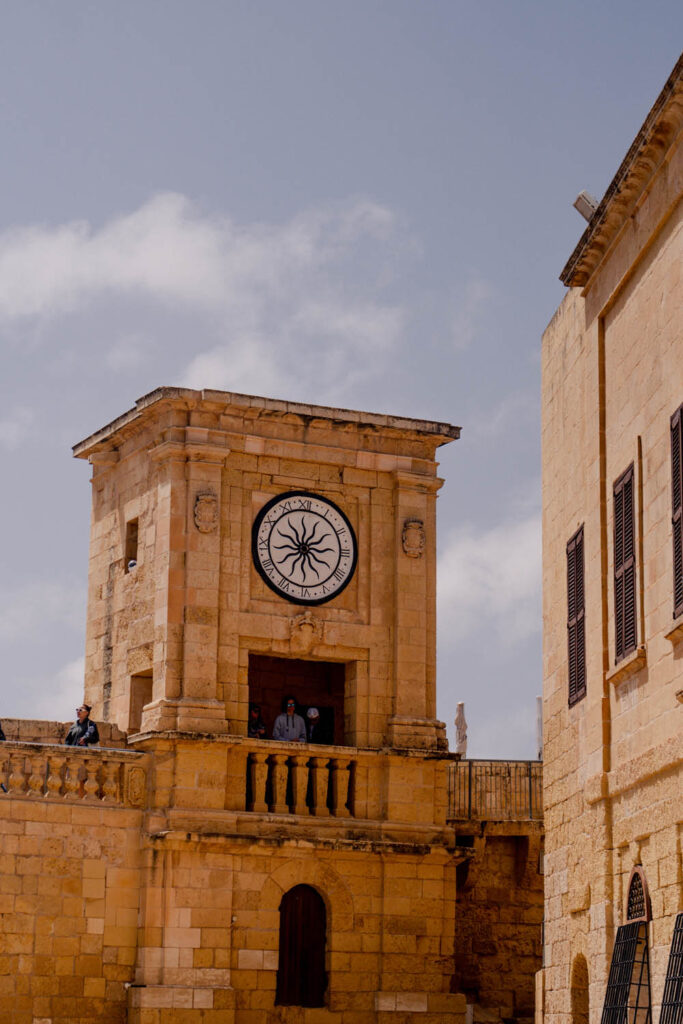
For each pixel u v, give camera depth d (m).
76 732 43.53
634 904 28.17
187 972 41.81
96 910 41.75
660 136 27.08
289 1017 42.72
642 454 28.34
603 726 29.62
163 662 43.56
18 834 41.25
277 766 44.09
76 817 41.91
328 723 47.69
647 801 27.45
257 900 42.94
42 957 41.03
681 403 26.19
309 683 47.88
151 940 41.75
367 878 44.19
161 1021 41.19
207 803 42.81
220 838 42.31
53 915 41.28
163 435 44.97
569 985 31.27
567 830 31.94
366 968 43.72
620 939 28.14
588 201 31.64
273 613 44.84
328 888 43.78
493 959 46.34
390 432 46.75
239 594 44.53
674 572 26.27
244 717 43.94
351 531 46.25
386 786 44.88
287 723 45.59
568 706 32.22
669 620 26.62
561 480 33.44
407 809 44.91
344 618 45.69
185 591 43.88
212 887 42.50
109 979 41.62
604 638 29.86
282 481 45.62
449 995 44.06
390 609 46.22
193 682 43.44
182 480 44.50
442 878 44.75
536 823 46.22
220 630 44.06
